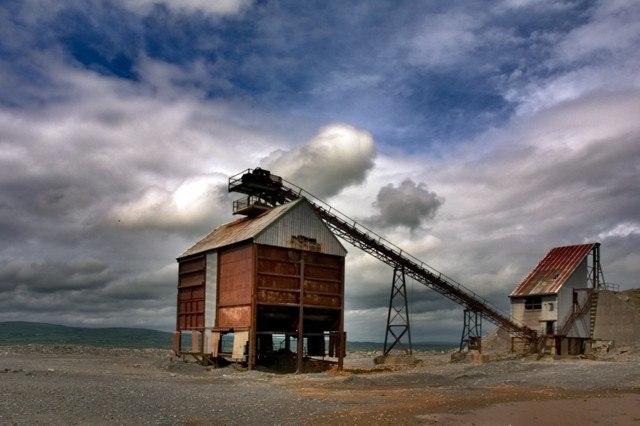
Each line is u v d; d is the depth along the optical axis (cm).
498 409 2388
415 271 5778
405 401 2577
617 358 6103
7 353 5897
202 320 4725
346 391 2991
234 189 5078
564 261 7125
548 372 4288
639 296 7731
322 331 4791
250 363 4050
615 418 2217
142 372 4034
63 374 3441
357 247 5566
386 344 5788
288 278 4309
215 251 4662
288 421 1950
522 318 7006
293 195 5134
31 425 1686
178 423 1836
